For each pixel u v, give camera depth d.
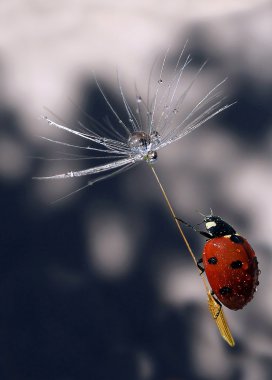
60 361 0.17
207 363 0.17
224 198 0.19
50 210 0.19
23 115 0.20
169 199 0.19
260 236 0.18
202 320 0.18
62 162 0.19
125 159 0.11
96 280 0.18
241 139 0.20
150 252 0.18
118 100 0.20
